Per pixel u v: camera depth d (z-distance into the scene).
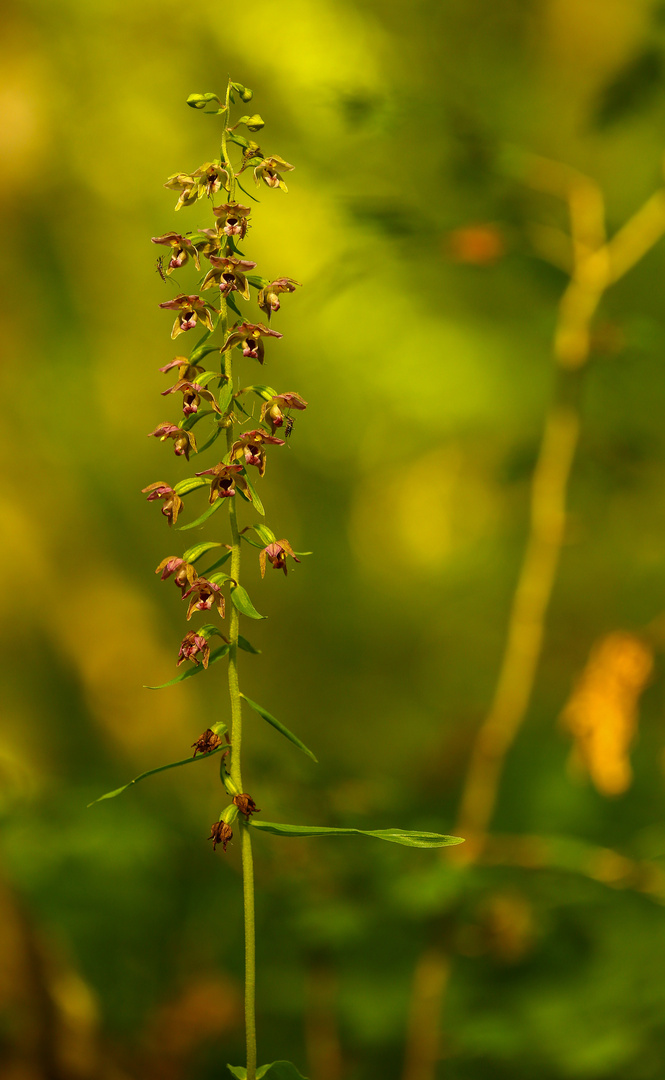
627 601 6.60
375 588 8.71
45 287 6.59
